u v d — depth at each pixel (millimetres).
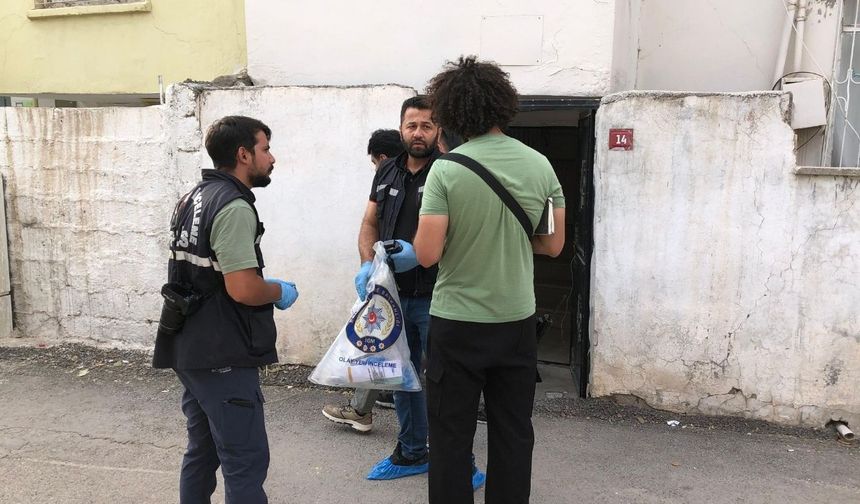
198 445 2703
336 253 4711
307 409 4312
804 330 3863
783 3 4883
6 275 5535
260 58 5152
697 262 3980
